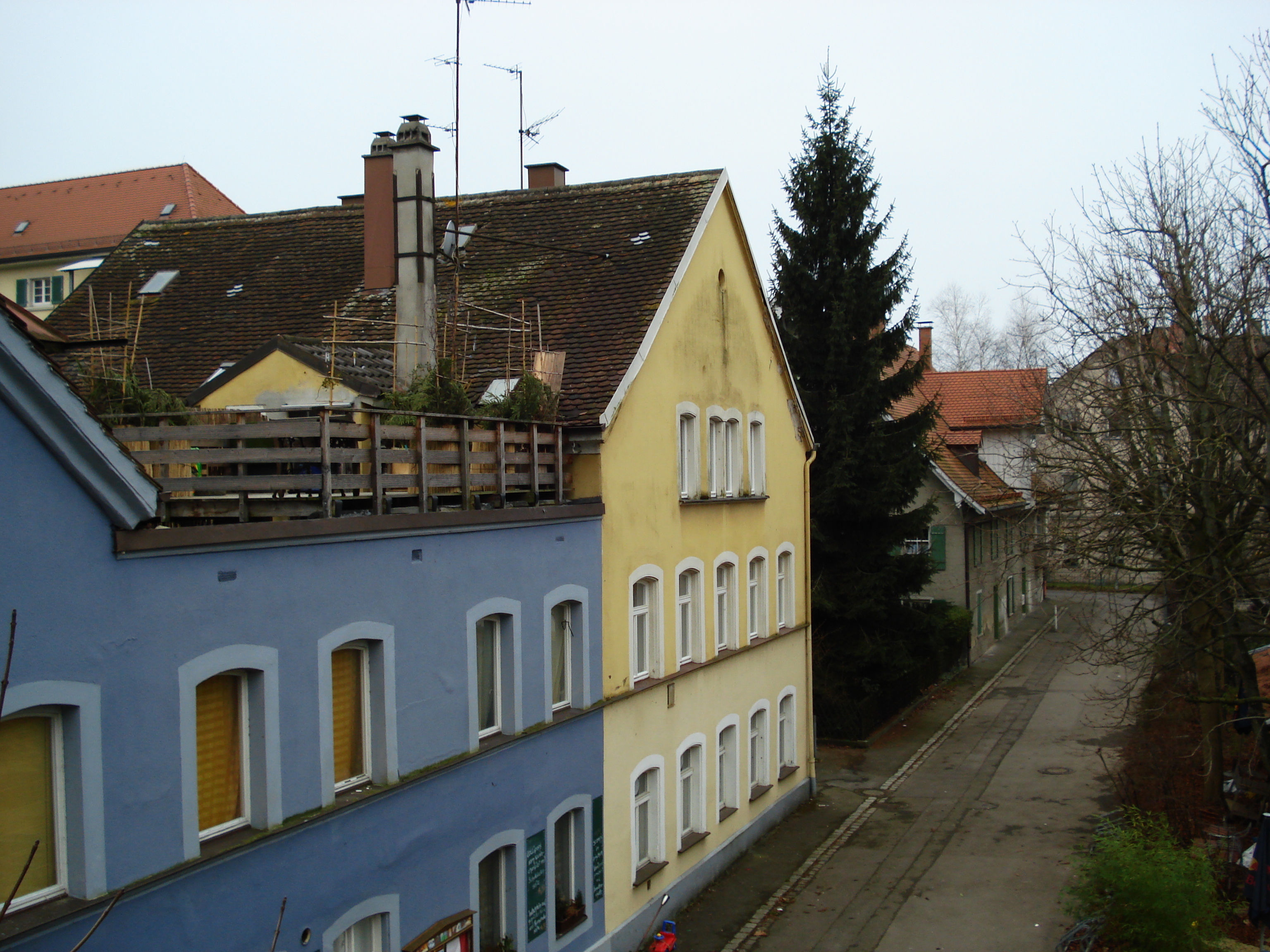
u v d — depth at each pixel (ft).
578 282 55.01
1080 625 67.26
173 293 62.28
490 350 51.34
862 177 86.48
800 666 70.28
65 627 22.81
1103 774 73.67
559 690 44.06
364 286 58.08
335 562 30.50
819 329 87.25
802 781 69.77
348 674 32.27
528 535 40.40
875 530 86.69
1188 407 59.21
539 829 40.86
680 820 52.90
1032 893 53.31
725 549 58.80
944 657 105.91
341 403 40.86
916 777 75.31
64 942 22.68
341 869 30.66
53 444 22.31
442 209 65.72
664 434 51.52
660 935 47.73
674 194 59.21
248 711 28.17
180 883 25.52
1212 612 56.44
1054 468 60.54
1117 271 60.75
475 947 36.65
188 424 33.30
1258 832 52.85
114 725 23.88
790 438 69.51
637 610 50.16
